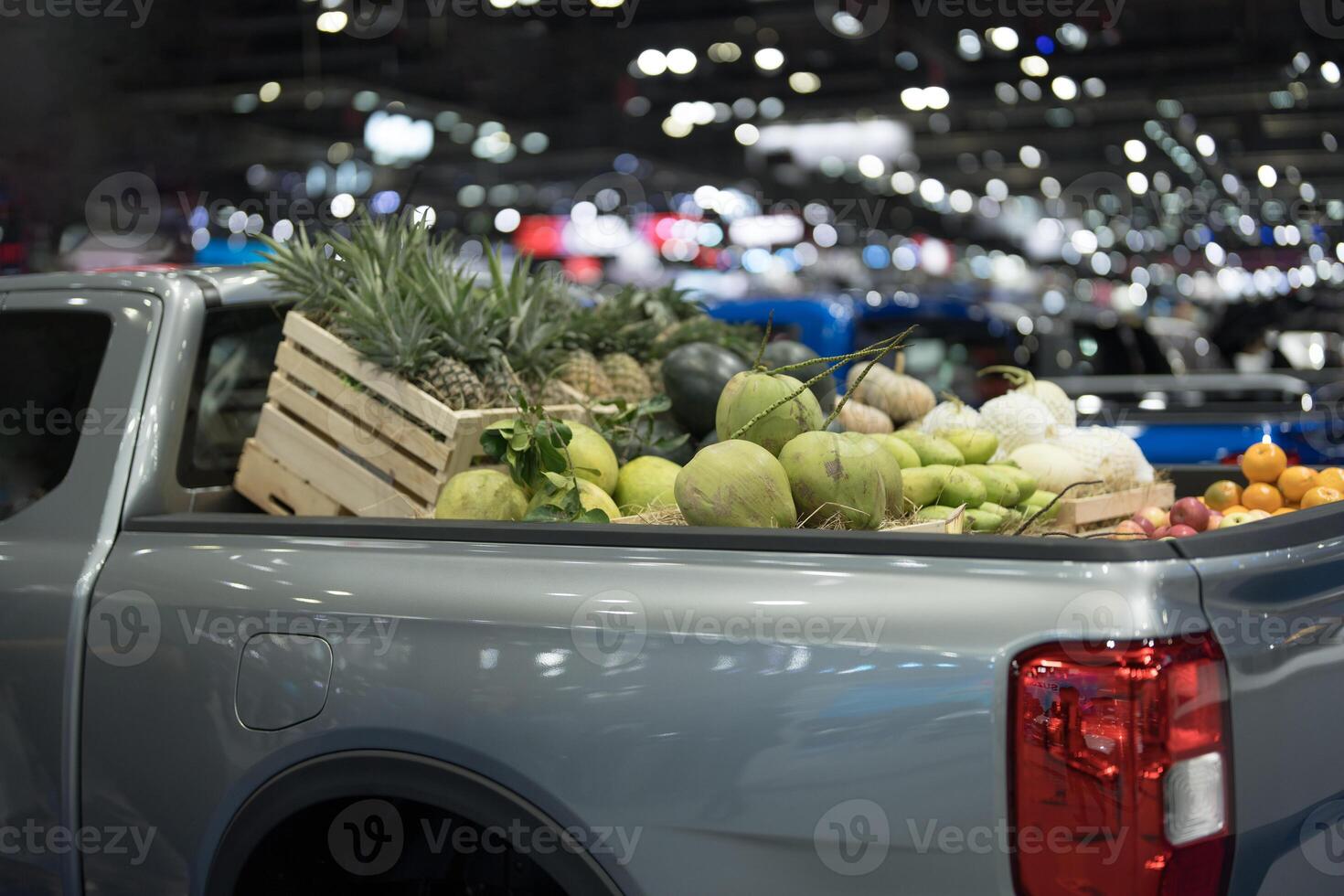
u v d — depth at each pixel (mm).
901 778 1542
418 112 18188
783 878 1604
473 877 2090
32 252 11359
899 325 7828
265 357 2812
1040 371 8148
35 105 11656
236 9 13328
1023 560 1580
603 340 3451
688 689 1657
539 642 1760
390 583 1906
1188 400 7203
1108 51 17031
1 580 2262
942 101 18516
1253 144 21375
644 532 1806
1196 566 1550
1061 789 1480
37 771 2207
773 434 2252
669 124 23047
